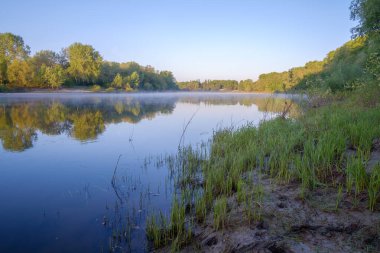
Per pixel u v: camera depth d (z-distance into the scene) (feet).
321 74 121.49
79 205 21.98
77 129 58.70
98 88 297.53
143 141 46.44
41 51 278.05
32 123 65.92
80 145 43.21
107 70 327.47
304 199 17.74
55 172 30.07
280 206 17.53
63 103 136.98
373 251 12.32
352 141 27.58
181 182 26.25
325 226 14.69
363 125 29.68
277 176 22.86
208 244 15.42
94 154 37.73
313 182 19.20
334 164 22.12
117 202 22.48
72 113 90.33
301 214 16.19
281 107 78.64
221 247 14.70
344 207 16.02
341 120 35.60
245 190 19.97
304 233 14.49
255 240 14.42
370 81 51.57
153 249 16.15
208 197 20.81
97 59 291.79
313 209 16.47
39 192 24.63
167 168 31.40
